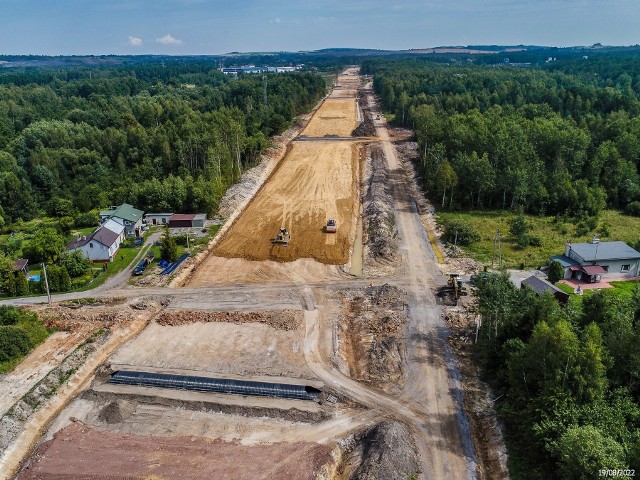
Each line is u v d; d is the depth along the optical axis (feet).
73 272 200.54
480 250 217.15
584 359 100.22
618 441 93.45
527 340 126.72
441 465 107.14
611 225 244.63
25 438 118.42
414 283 189.88
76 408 128.67
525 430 105.29
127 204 264.72
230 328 163.12
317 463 106.93
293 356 147.33
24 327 160.04
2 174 301.22
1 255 201.67
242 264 211.00
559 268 181.78
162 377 137.39
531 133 293.02
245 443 114.73
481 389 130.72
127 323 165.68
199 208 261.65
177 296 184.65
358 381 135.64
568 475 88.28
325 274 200.44
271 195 298.35
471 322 161.17
